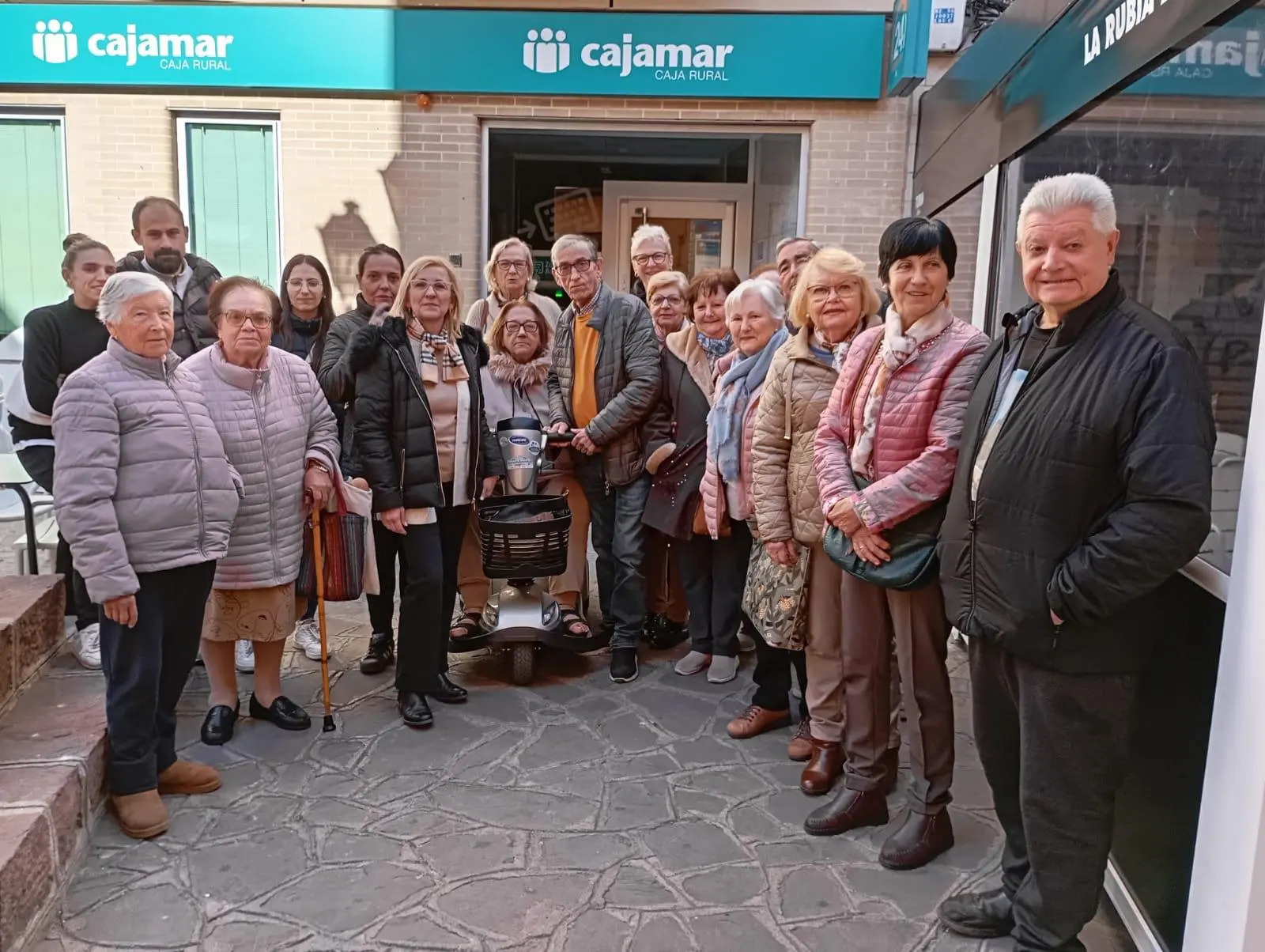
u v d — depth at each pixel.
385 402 3.28
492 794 2.92
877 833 2.73
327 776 3.03
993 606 1.97
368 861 2.56
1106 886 2.46
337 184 6.26
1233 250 2.27
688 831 2.73
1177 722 2.13
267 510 3.11
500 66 6.06
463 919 2.32
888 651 2.66
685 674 3.94
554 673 3.96
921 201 5.38
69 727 2.82
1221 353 2.32
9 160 6.34
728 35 5.98
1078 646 1.87
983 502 1.99
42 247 6.43
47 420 3.55
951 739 2.56
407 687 3.41
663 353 3.85
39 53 6.06
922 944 2.26
